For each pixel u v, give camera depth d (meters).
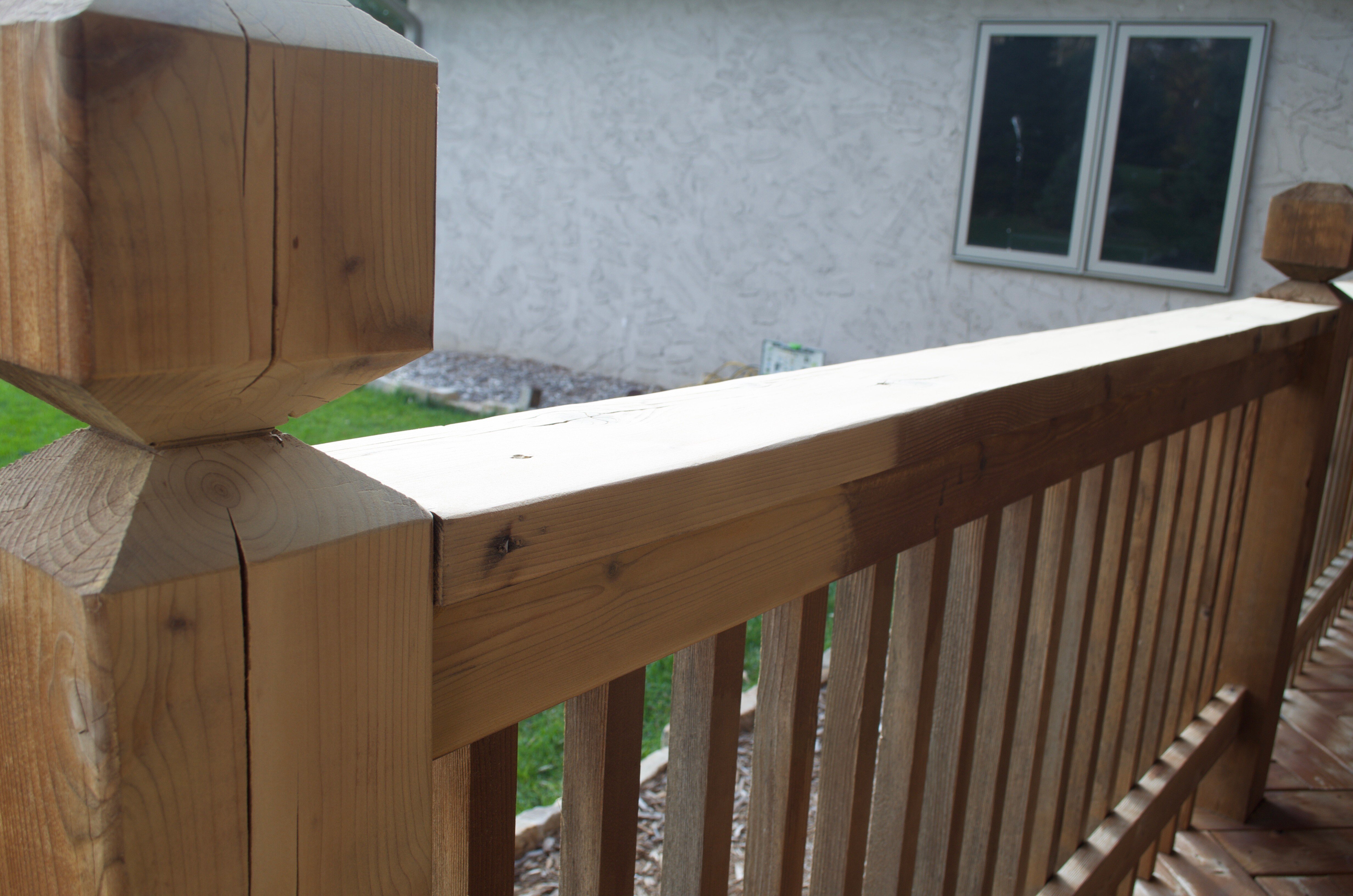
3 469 0.48
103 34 0.33
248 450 0.46
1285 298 2.38
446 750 0.59
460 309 9.80
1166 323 1.87
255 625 0.44
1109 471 1.52
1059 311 6.66
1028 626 1.50
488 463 0.65
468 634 0.59
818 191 7.51
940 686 1.29
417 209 0.45
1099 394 1.33
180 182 0.37
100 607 0.39
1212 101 5.95
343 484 0.49
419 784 0.54
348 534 0.47
